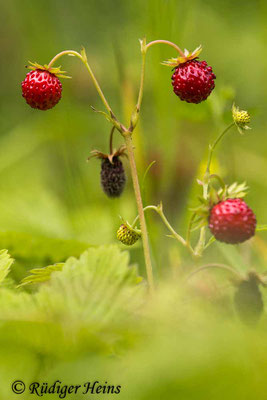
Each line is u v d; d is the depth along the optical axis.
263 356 0.24
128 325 0.33
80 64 0.74
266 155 0.64
